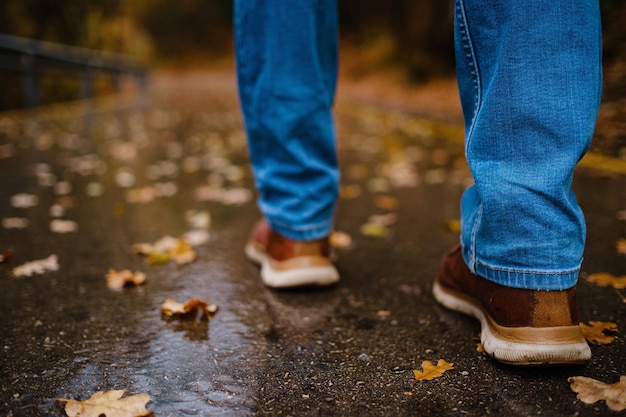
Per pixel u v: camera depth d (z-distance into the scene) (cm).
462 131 551
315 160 149
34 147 452
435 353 118
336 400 101
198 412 98
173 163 389
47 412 97
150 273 169
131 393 104
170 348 121
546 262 106
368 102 955
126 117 749
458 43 114
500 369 111
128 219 235
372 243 202
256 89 146
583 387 101
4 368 112
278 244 155
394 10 1331
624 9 558
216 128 636
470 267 122
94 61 744
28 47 608
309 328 131
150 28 2497
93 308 143
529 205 104
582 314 135
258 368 113
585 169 325
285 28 139
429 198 276
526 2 101
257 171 157
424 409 98
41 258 183
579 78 101
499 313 112
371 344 123
